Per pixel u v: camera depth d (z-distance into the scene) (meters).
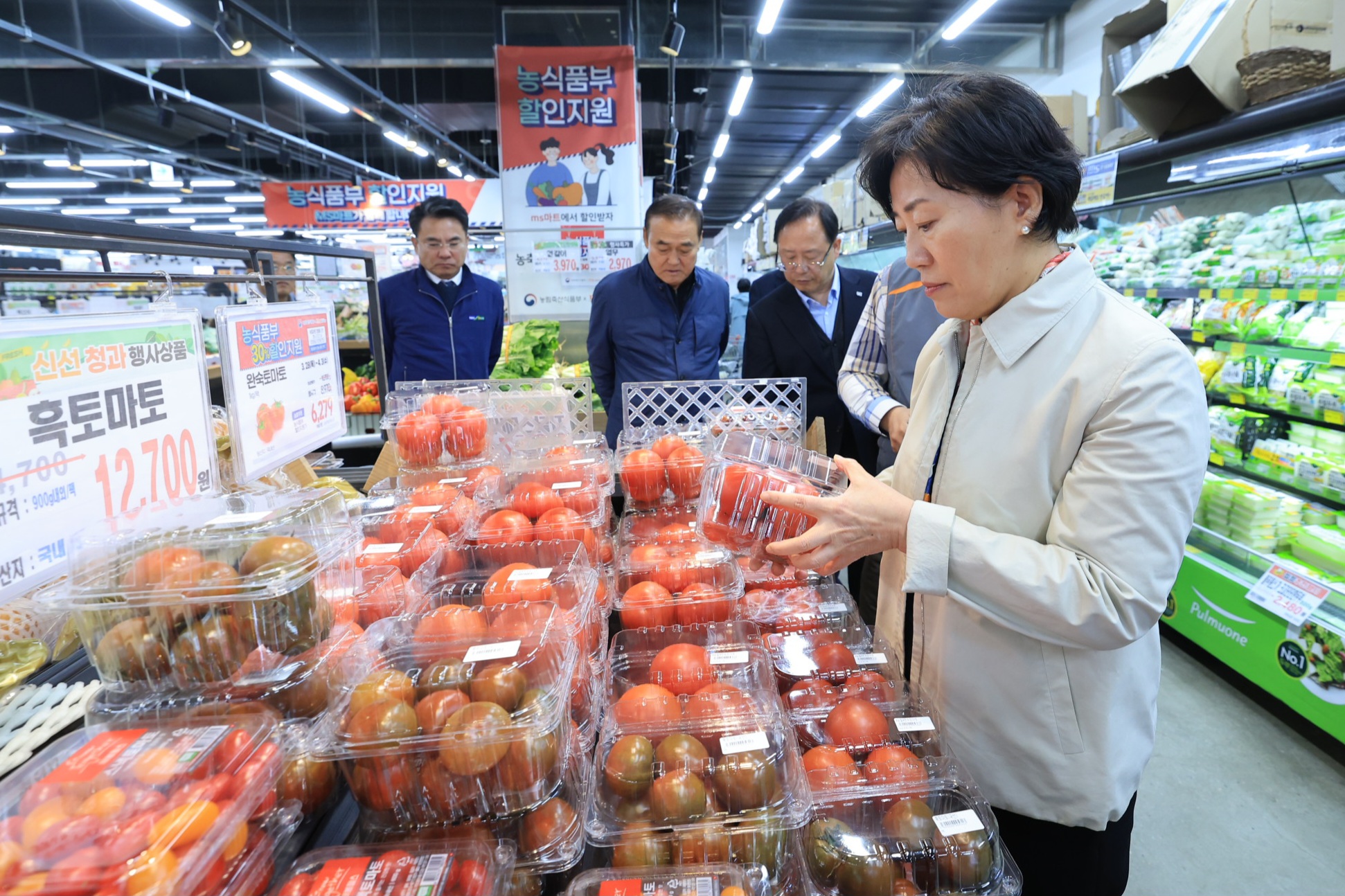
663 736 0.85
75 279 0.91
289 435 1.30
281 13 7.87
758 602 1.25
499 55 4.13
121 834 0.54
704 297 2.96
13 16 7.44
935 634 1.13
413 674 0.79
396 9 7.98
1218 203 3.25
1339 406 2.61
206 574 0.72
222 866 0.60
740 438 1.27
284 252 1.40
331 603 0.82
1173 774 2.35
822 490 1.18
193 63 7.83
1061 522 0.94
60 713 0.80
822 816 0.86
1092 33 6.77
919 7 7.85
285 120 11.53
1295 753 2.43
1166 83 2.62
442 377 3.60
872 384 2.27
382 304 3.59
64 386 0.80
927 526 0.94
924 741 0.98
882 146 0.97
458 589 1.08
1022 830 1.10
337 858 0.68
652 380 2.92
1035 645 1.03
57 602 0.70
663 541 1.32
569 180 4.31
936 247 0.95
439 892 0.63
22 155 11.59
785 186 18.97
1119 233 3.83
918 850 0.82
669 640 1.07
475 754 0.70
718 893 0.69
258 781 0.63
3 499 0.73
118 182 14.47
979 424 1.05
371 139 13.61
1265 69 2.36
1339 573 2.54
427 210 3.38
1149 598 0.86
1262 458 3.02
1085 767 1.02
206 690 0.72
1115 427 0.90
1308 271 2.69
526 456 1.61
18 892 0.50
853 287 2.96
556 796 0.77
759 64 8.23
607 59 4.19
